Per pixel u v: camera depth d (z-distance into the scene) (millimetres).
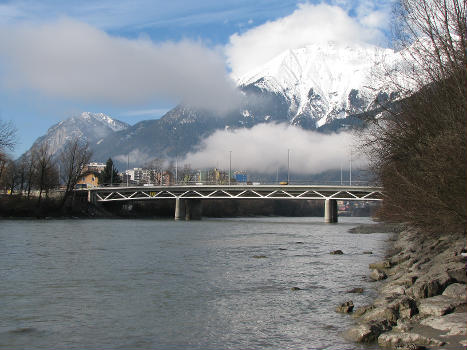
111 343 16016
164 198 146500
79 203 147875
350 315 19281
